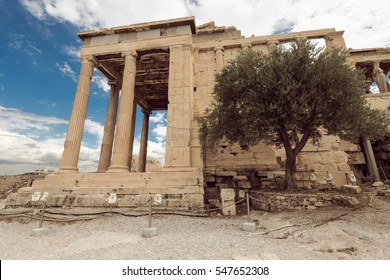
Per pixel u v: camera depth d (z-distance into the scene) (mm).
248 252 5547
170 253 5680
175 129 14781
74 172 15016
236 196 13883
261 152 16094
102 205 11922
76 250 6301
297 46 11633
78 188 12852
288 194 10531
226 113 12844
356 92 10625
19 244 7078
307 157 16203
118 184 13047
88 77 17547
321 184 13062
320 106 10445
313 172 15320
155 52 17594
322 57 10977
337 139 16266
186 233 7750
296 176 15227
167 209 11188
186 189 11984
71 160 15109
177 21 17016
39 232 8195
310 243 6121
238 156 16234
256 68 11883
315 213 9109
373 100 17281
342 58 11023
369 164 16578
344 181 15195
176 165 13953
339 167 15602
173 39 16938
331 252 5344
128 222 9695
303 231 7133
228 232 7703
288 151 12094
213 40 19797
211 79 18750
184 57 16359
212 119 13680
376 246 5469
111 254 5750
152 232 7562
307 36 18953
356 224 7340
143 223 9461
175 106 15344
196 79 18891
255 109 11008
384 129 11930
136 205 11680
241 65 12156
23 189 13477
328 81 10469
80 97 16641
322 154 16094
